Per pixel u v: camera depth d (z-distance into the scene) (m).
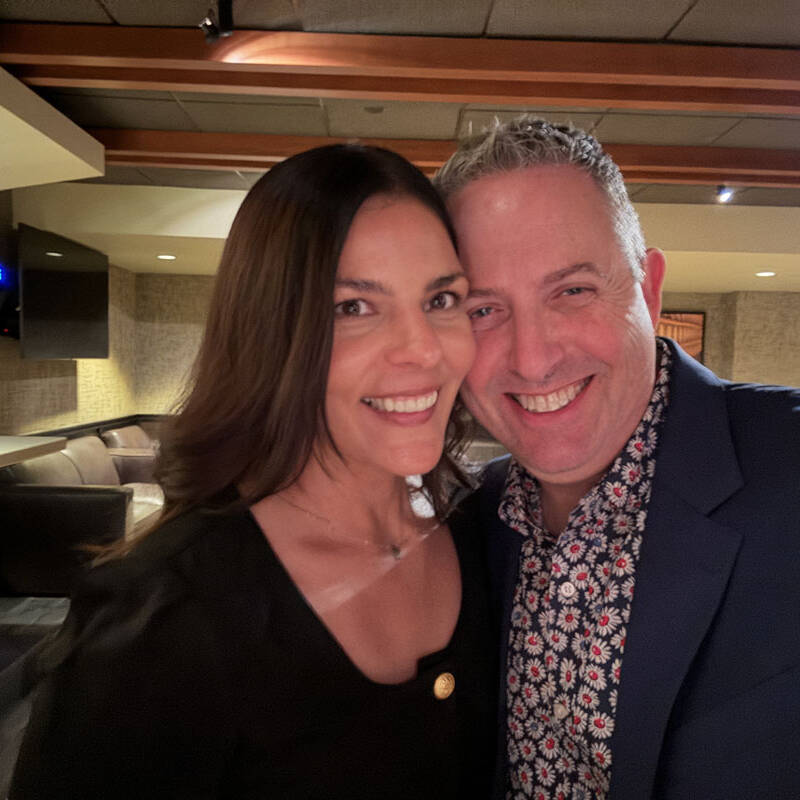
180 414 0.93
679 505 0.83
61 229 5.67
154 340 8.09
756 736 0.74
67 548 3.79
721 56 3.05
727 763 0.75
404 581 0.91
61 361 6.01
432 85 3.37
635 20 2.86
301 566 0.83
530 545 0.99
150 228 5.73
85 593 0.79
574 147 0.87
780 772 0.72
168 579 0.76
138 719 0.71
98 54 2.98
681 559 0.81
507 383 0.93
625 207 0.90
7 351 5.04
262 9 2.83
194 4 2.80
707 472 0.83
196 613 0.75
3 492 3.79
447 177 0.93
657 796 0.79
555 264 0.84
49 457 4.62
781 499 0.78
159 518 0.88
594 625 0.86
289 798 0.77
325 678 0.77
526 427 0.95
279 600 0.79
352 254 0.78
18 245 5.00
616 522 0.89
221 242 5.98
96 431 6.64
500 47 3.04
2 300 4.99
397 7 2.80
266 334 0.82
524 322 0.87
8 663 3.03
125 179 5.49
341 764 0.78
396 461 0.85
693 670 0.79
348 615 0.83
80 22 2.96
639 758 0.79
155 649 0.72
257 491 0.84
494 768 0.98
